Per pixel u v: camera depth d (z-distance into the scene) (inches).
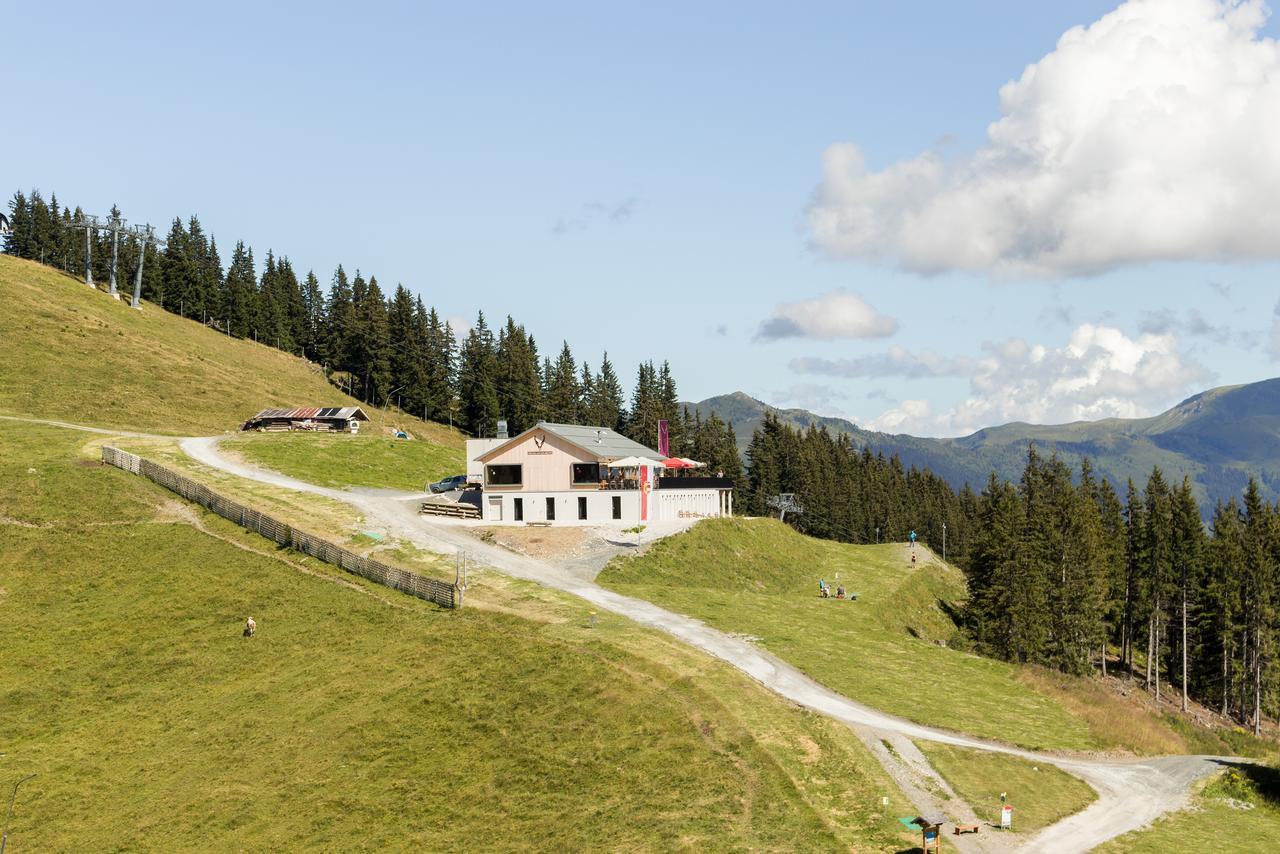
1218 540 3885.3
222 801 1796.3
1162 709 3464.6
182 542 3120.1
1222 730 2918.3
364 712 2058.3
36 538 3085.6
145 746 2038.6
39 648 2512.3
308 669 2315.5
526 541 3366.1
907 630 3380.9
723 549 3693.4
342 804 1750.7
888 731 1872.5
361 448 5004.9
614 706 1931.6
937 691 2252.7
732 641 2397.9
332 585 2795.3
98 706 2245.3
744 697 1957.4
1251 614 3666.3
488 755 1843.0
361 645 2411.4
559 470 3727.9
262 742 1996.8
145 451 4296.3
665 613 2603.3
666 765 1711.4
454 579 2812.5
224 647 2487.7
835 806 1540.4
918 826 1387.8
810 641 2519.7
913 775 1679.4
